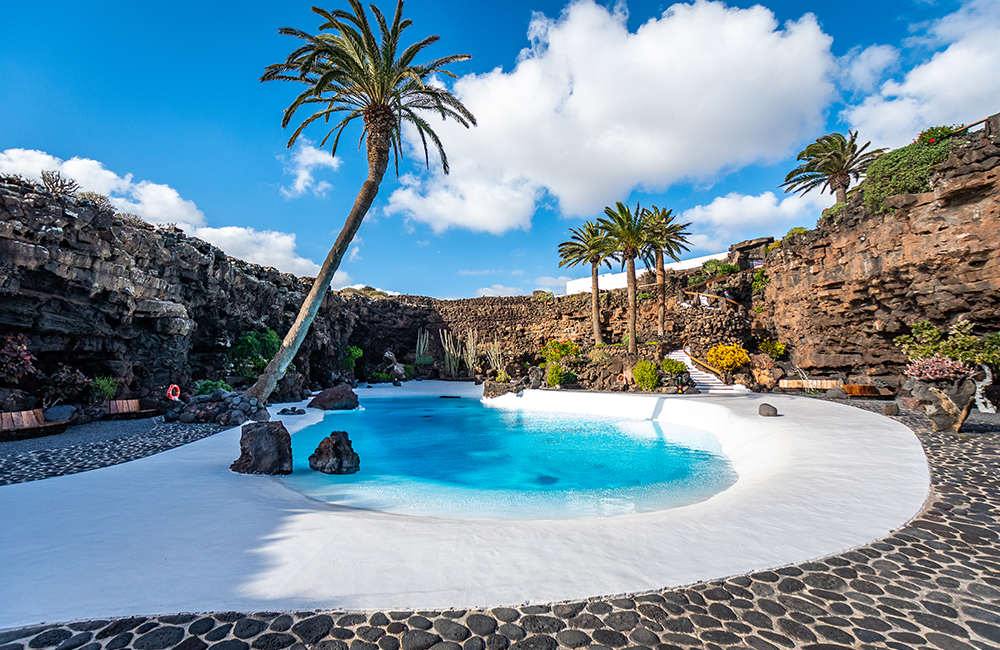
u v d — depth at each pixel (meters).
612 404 18.92
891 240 15.32
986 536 4.22
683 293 32.75
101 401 13.08
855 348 18.55
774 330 25.78
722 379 22.78
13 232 11.40
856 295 17.48
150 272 15.66
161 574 3.40
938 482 5.94
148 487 6.20
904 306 15.58
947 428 9.26
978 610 2.96
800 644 2.59
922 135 14.52
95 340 13.62
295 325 15.89
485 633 2.70
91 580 3.28
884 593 3.21
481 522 4.96
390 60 15.26
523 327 41.12
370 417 18.83
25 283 11.80
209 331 20.03
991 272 12.55
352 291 49.03
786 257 23.30
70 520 4.64
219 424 13.44
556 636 2.68
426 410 21.28
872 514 4.82
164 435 11.41
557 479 8.95
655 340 28.42
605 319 37.06
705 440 12.64
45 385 12.00
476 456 11.31
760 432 10.33
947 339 13.47
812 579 3.42
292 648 2.51
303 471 8.91
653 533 4.38
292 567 3.55
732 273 31.39
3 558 3.65
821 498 5.38
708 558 3.78
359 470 9.59
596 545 4.06
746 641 2.63
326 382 30.09
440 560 3.71
